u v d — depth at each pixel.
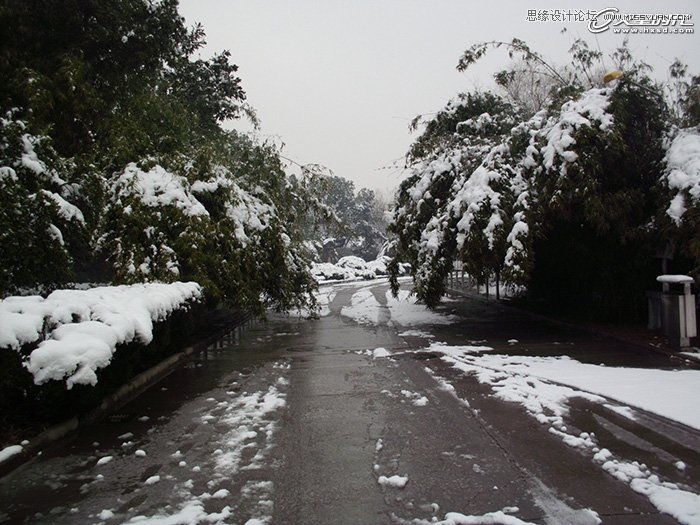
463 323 13.89
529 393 6.48
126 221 9.99
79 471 4.45
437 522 3.43
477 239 10.80
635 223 10.69
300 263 16.09
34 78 10.06
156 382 7.81
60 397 5.34
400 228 14.72
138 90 13.40
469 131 14.96
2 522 3.58
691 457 4.39
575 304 14.34
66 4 11.39
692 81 11.17
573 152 9.95
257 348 11.00
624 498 3.69
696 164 9.17
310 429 5.39
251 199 13.51
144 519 3.56
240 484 4.09
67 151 11.81
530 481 4.00
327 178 16.19
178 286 9.43
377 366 8.57
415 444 4.86
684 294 8.73
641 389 6.36
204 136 15.34
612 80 10.77
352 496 3.84
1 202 7.51
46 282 8.85
